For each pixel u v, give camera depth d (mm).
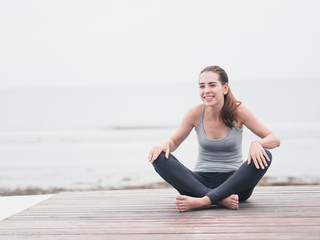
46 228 2496
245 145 14914
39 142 19453
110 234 2295
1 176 11812
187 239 2125
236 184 2795
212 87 2930
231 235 2162
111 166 12914
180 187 2953
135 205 3211
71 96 38250
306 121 23219
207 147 3100
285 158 12297
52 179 11055
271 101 29406
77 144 18562
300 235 2115
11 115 34094
